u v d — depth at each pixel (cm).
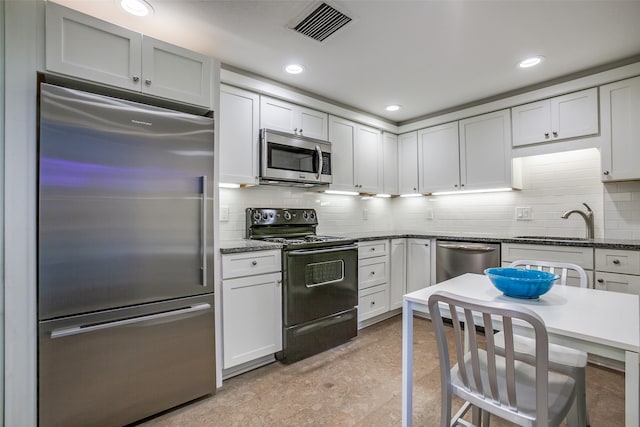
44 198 139
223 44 212
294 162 271
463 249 290
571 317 106
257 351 213
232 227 267
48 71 144
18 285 137
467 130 319
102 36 157
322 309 246
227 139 235
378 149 356
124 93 167
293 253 229
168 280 171
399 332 287
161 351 168
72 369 145
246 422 162
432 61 234
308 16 182
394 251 323
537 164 298
